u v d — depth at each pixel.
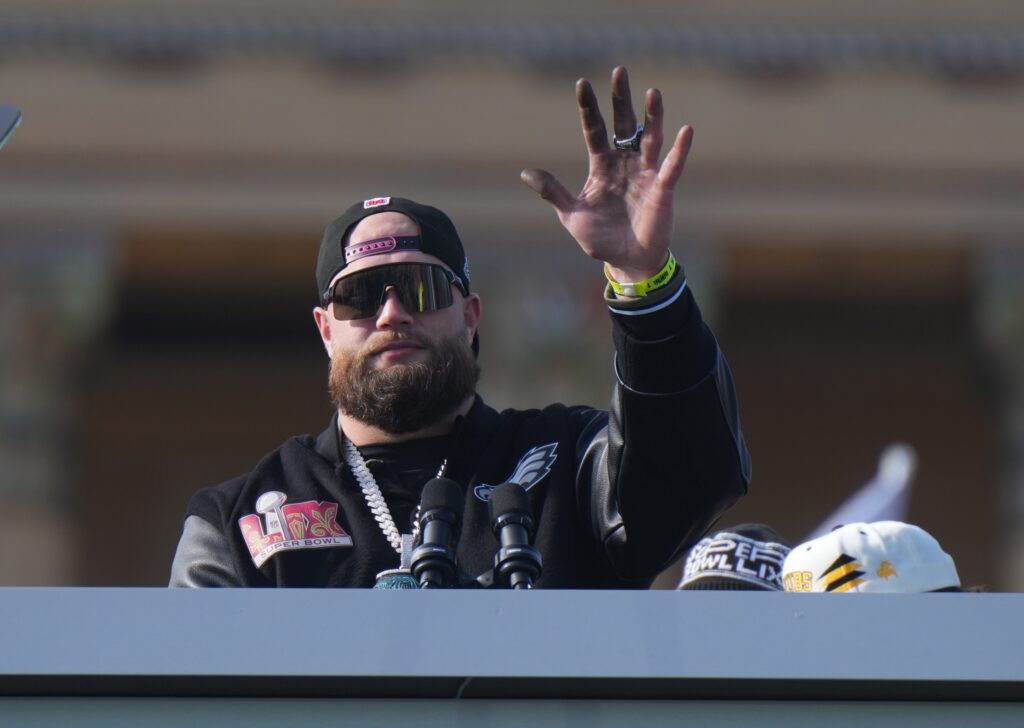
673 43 63.66
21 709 7.77
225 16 63.38
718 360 11.29
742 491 11.61
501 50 63.91
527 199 63.69
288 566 11.39
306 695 7.82
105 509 76.62
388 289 12.26
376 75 64.88
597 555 11.77
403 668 7.64
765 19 63.91
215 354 77.75
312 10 63.75
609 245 10.95
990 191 64.94
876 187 65.06
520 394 61.53
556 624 7.72
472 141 64.38
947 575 12.45
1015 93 64.94
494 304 62.53
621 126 11.16
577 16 63.94
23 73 63.25
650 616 7.72
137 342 76.69
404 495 11.89
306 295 74.81
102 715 7.78
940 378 77.75
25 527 61.94
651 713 7.85
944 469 77.50
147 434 77.69
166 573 76.62
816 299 75.00
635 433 11.17
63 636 7.62
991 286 65.00
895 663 7.68
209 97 64.25
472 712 7.82
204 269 71.62
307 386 78.81
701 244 64.88
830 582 12.45
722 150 64.62
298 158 64.62
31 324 62.69
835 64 64.00
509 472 12.02
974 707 7.87
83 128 63.41
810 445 78.44
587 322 62.03
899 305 75.25
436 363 12.17
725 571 15.62
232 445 78.19
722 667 7.68
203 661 7.62
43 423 62.34
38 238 63.12
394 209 12.62
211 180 64.25
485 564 11.28
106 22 62.78
